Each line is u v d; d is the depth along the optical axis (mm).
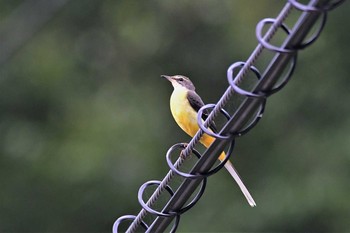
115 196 19109
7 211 19875
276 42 18297
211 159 6852
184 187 7082
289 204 17484
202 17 21281
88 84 21219
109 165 19156
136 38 21531
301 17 5895
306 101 19062
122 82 21188
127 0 22344
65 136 20234
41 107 20891
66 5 21891
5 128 20578
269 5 20766
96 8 22047
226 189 18500
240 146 19266
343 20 19422
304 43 6094
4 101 20828
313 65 19234
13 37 19641
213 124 8547
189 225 17859
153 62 21391
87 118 20250
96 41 21844
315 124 18938
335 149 18172
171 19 21547
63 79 21156
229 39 20656
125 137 19516
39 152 20031
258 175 18859
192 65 21156
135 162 19203
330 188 17469
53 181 19578
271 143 19062
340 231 17125
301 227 17406
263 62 18297
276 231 17484
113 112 20188
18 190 19891
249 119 6625
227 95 6566
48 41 21719
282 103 19094
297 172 18234
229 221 17844
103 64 21609
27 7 19734
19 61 21141
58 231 19594
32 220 19781
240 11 20891
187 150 7043
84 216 19375
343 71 19203
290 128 19109
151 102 20484
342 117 18891
